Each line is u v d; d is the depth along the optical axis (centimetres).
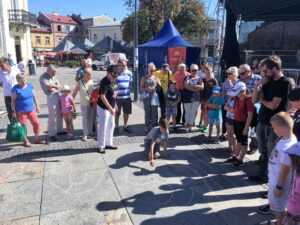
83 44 3744
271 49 957
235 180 451
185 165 506
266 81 399
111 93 547
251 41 960
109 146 581
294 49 929
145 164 509
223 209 371
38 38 6347
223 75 912
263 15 854
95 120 659
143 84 689
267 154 426
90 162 516
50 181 445
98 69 3469
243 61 971
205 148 592
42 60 4428
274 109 397
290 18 845
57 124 670
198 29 3447
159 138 518
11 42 2689
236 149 507
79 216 356
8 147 590
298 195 260
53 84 620
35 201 389
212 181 448
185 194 408
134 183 439
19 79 572
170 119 755
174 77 739
